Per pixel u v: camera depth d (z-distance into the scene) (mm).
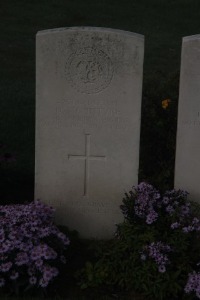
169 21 6305
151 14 6480
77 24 6051
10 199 2752
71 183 2424
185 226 2162
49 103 2357
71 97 2350
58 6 6551
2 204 2695
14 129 3578
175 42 5645
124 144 2381
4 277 2068
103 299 2078
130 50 2307
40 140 2393
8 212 2176
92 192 2430
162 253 2084
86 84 2336
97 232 2463
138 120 2357
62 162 2406
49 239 2168
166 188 2383
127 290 2119
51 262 2143
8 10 6305
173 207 2234
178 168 2414
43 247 2055
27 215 2154
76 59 2316
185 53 2314
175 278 2080
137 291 2113
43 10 6391
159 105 2729
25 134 3520
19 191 2844
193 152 2383
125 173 2406
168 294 2070
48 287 2115
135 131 2367
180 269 2098
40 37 2309
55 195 2438
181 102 2355
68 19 6184
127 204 2256
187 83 2334
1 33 5590
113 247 2229
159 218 2211
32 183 2941
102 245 2299
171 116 2699
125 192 2416
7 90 4215
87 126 2373
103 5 6652
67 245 2256
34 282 2035
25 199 2758
